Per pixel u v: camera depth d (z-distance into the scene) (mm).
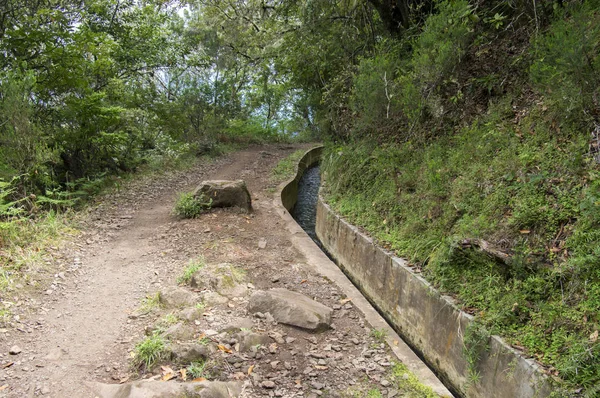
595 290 3168
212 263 5586
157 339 3467
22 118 7031
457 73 6410
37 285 4723
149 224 7480
